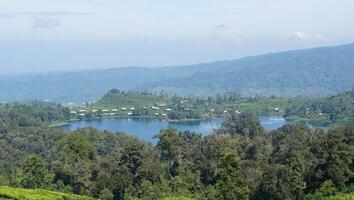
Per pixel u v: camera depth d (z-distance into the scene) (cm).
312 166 10744
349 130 11575
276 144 14112
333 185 10056
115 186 12138
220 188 9219
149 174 12369
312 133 13888
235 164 9244
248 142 13838
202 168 12825
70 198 11394
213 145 13300
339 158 10281
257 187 10569
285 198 10194
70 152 14288
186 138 15675
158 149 14338
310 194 10025
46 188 12712
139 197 11962
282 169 10400
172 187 12338
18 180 13538
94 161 14325
